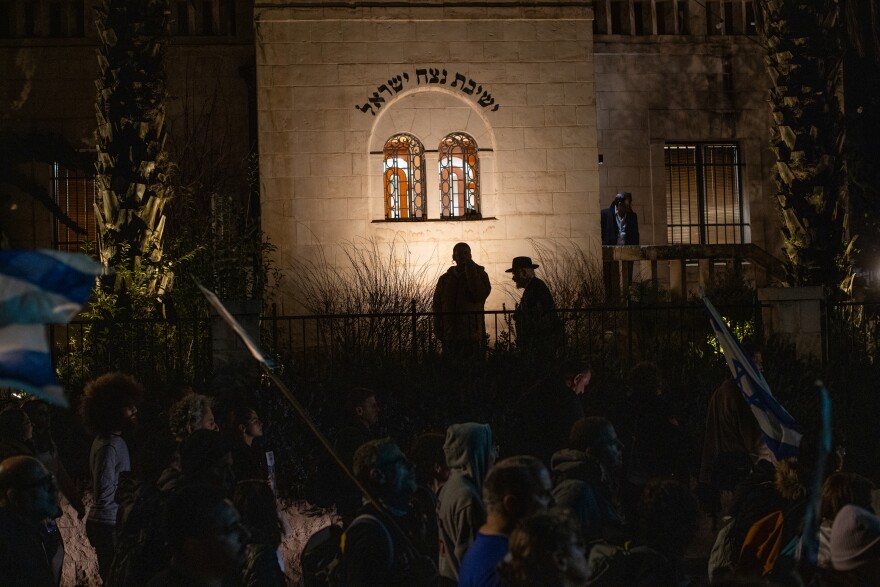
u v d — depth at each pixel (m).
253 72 19.12
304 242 17.56
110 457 7.35
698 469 10.30
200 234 14.89
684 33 20.42
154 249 13.73
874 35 19.95
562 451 6.14
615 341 12.40
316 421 10.45
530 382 10.98
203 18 19.64
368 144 17.80
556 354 11.45
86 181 19.53
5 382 3.50
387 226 17.70
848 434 10.64
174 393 8.86
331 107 17.72
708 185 20.56
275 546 6.09
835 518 5.29
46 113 19.27
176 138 19.34
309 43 17.70
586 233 18.14
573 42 18.28
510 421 10.54
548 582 3.95
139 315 13.22
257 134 18.42
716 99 20.42
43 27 19.30
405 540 5.34
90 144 19.23
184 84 19.44
